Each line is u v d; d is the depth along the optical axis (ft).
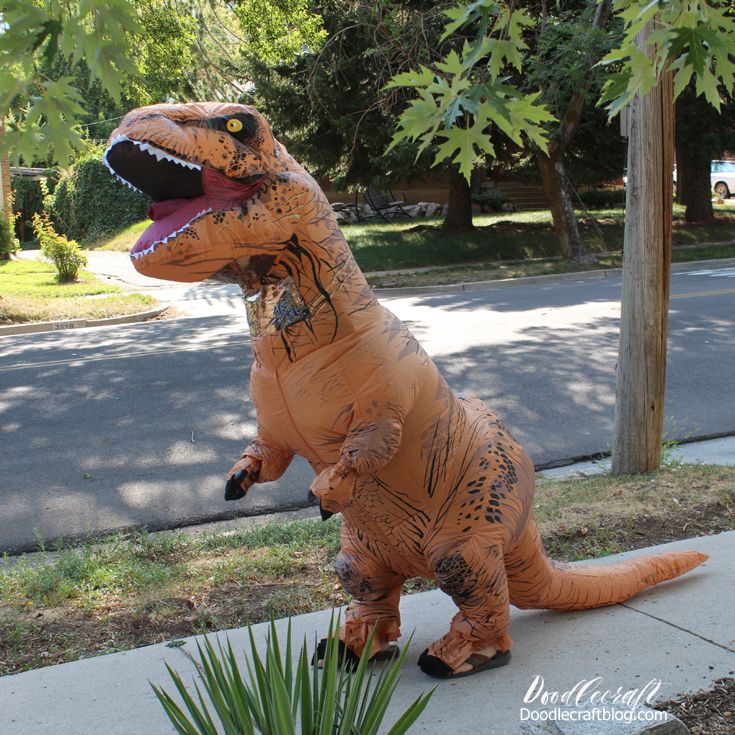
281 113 73.56
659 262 20.27
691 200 96.02
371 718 7.59
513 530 10.88
